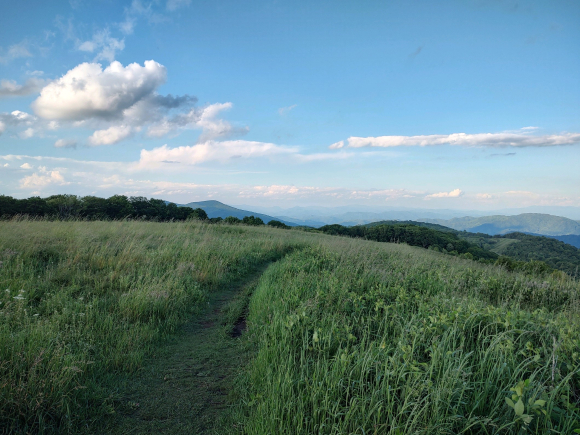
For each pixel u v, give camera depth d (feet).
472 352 11.02
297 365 12.91
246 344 16.38
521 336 12.89
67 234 36.94
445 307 16.89
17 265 24.06
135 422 10.32
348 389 10.09
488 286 26.30
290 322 15.06
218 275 30.89
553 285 27.48
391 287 23.48
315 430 9.05
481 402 9.15
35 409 9.68
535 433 8.09
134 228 49.42
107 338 15.31
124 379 12.73
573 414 8.48
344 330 14.65
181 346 16.49
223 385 12.79
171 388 12.42
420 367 11.23
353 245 52.60
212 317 21.48
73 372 11.18
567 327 13.43
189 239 46.37
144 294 20.84
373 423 8.84
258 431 9.24
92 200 116.47
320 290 20.99
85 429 9.78
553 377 9.12
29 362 11.43
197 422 10.46
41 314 17.47
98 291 21.63
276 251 50.03
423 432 8.07
